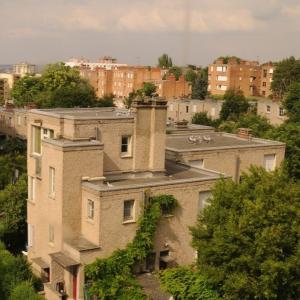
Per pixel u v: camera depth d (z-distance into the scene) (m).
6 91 180.25
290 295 26.94
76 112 40.03
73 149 31.62
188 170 39.06
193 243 29.02
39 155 36.12
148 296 29.28
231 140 48.56
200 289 28.72
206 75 153.88
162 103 36.56
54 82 116.38
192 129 54.41
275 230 25.56
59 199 31.98
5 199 41.78
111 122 34.94
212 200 29.47
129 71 153.50
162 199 32.34
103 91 161.25
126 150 36.19
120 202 31.09
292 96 88.69
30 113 37.31
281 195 27.14
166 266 33.31
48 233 33.91
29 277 33.84
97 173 32.75
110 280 29.83
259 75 145.25
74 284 31.33
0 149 73.62
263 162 46.31
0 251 35.94
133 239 31.78
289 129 55.09
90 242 31.52
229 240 26.36
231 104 100.38
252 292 25.81
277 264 24.75
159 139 36.78
